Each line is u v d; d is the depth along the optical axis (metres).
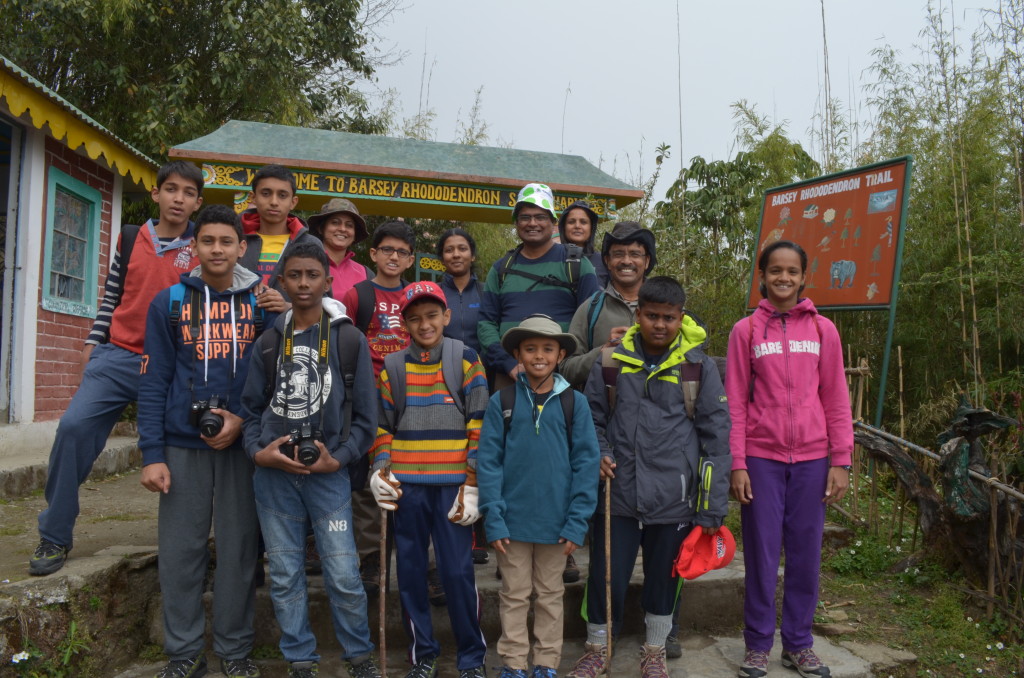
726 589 3.45
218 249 2.79
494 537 2.70
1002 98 5.27
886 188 4.38
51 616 2.83
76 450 3.01
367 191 6.11
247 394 2.74
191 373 2.80
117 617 3.12
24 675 2.73
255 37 9.62
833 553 4.22
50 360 5.83
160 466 2.75
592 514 2.81
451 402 2.90
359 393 2.77
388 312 3.55
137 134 8.79
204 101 9.85
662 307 2.84
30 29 8.96
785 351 3.04
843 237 4.62
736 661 3.10
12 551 3.38
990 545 3.57
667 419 2.88
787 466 3.01
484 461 2.79
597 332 3.32
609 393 2.98
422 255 7.59
